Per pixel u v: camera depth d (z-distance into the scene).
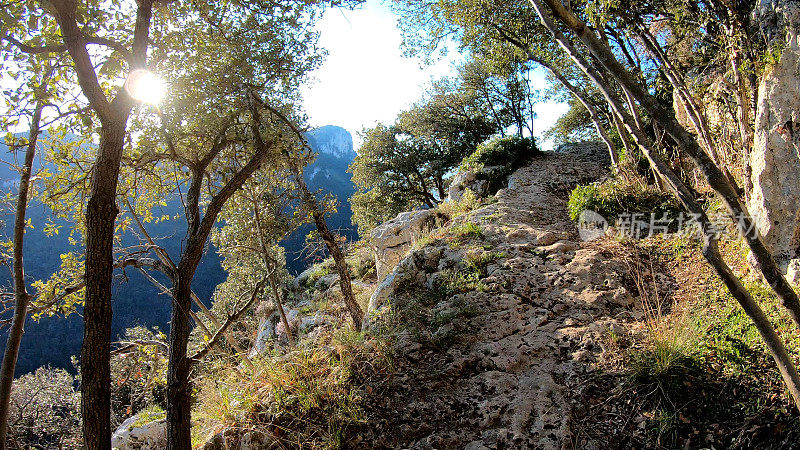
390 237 11.02
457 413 4.03
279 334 11.09
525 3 9.68
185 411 4.16
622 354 4.26
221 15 5.23
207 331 5.46
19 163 3.98
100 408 3.26
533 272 6.25
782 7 5.11
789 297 2.71
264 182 7.50
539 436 3.61
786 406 3.23
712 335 4.23
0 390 3.47
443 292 6.16
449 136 23.77
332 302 10.73
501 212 9.52
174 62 5.16
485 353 4.77
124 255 4.33
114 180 3.49
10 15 3.39
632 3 6.83
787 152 4.93
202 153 5.69
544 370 4.37
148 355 4.93
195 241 4.60
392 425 3.96
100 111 3.41
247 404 4.23
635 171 9.34
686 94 7.20
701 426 3.40
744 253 5.63
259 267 12.28
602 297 5.42
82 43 3.38
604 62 2.80
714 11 6.28
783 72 4.97
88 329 3.30
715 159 6.88
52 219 4.86
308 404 4.12
